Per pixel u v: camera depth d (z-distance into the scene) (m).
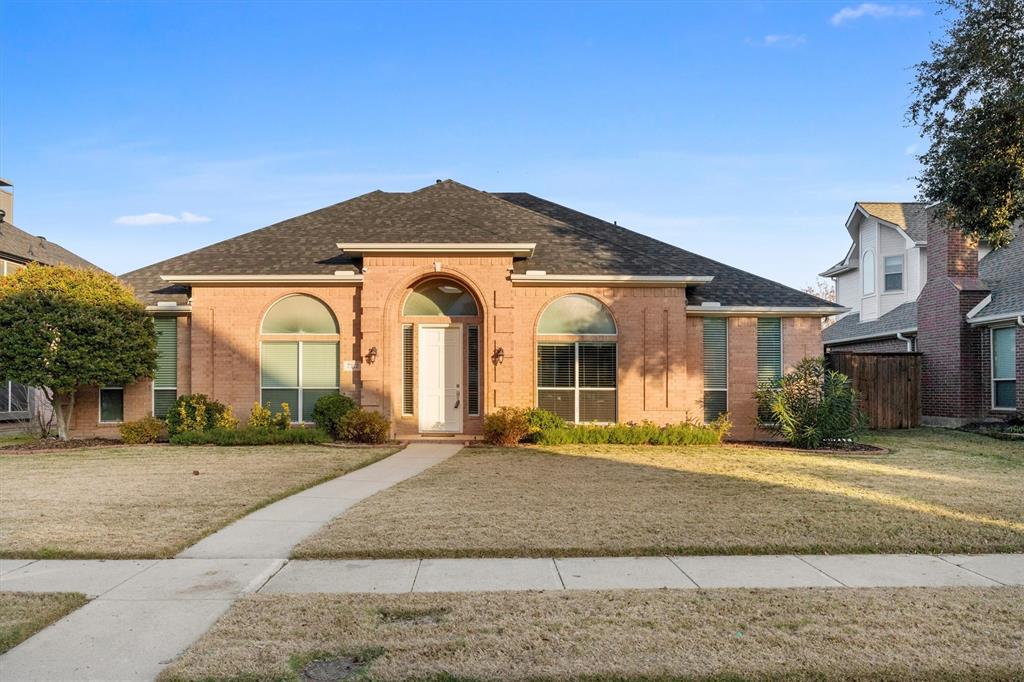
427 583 6.25
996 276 22.06
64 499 9.66
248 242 19.64
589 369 17.66
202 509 9.00
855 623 5.22
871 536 7.70
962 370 20.67
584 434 16.56
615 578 6.40
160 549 7.11
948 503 9.48
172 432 16.77
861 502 9.55
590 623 5.21
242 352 17.66
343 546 7.25
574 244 19.12
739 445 16.61
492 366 17.22
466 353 17.98
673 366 17.56
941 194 15.09
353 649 4.75
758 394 16.98
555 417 16.83
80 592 5.96
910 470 12.59
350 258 18.39
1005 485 10.95
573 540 7.49
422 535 7.70
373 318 17.25
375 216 20.02
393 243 17.03
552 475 11.92
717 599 5.77
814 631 5.05
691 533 7.80
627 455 14.67
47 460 13.74
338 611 5.47
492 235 17.64
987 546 7.34
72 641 4.97
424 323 18.00
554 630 5.07
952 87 14.77
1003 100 13.88
